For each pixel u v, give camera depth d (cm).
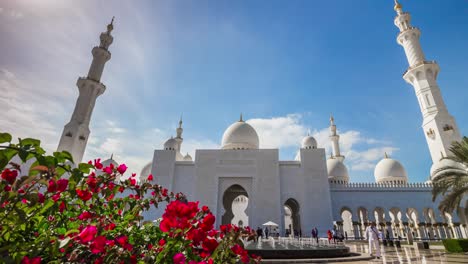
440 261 1153
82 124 3262
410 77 3328
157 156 3191
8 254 192
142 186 383
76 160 3134
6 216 195
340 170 3938
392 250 1731
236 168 3039
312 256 1109
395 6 3638
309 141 3709
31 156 199
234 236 248
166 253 236
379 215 3691
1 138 194
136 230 357
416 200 3095
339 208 3109
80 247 212
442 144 2847
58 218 295
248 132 3688
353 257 1160
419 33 3397
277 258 1074
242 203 4947
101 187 314
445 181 1585
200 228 224
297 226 3316
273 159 3050
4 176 183
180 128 4578
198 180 3008
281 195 2936
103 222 292
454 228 2852
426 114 3091
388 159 4056
